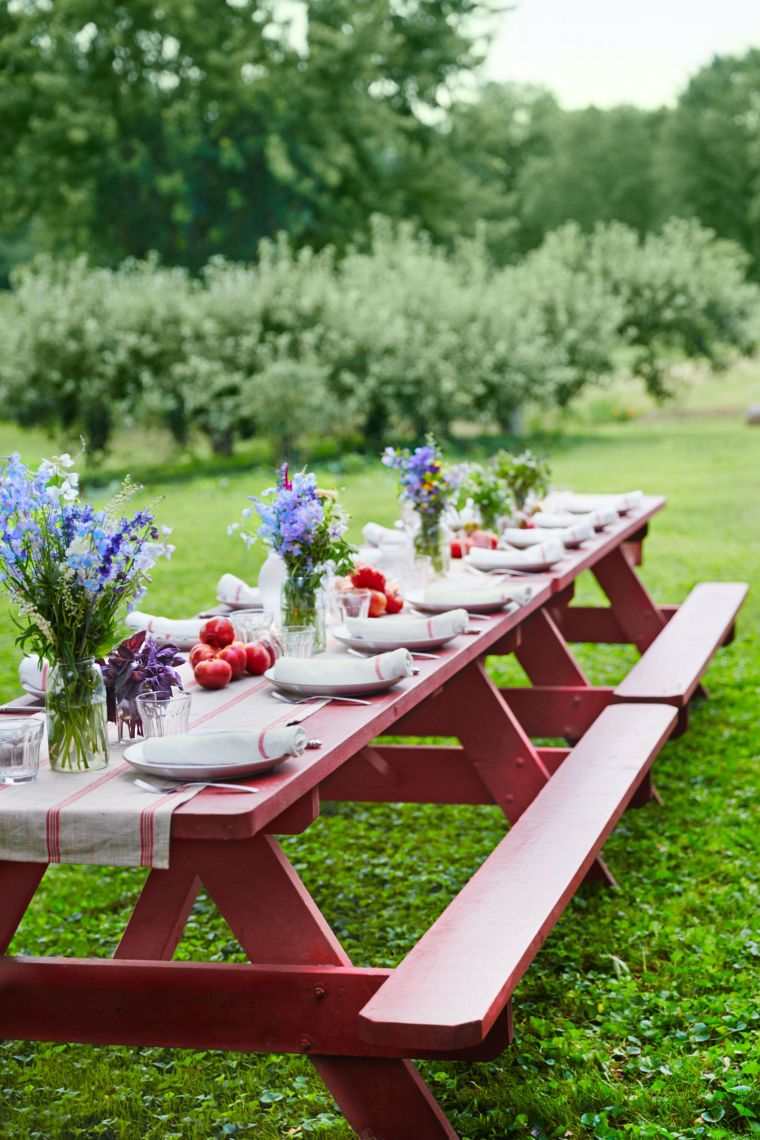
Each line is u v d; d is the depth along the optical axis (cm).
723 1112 275
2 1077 307
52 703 254
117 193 2812
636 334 2270
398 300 1894
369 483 1570
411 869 424
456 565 483
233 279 1866
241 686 321
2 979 266
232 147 2766
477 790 417
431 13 3148
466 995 234
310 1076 302
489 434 2083
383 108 2889
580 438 2053
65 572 247
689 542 1101
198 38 2727
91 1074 306
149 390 1784
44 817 230
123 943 319
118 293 1806
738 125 4056
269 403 1722
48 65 2733
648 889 399
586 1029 317
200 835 227
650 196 4206
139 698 267
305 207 2877
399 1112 252
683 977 338
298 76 2814
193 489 1599
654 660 509
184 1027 260
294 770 248
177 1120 286
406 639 342
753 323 2284
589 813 336
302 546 339
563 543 518
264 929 259
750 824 451
